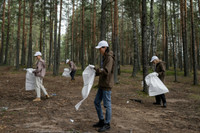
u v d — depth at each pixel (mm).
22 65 23391
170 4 22203
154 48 15352
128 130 3283
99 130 3102
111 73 3250
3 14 23562
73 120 3723
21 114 4047
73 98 6312
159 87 5477
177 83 12828
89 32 28516
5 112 4152
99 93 3369
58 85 9977
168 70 24062
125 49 38688
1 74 15328
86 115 4164
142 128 3443
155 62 6000
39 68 5609
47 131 3029
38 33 37812
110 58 3148
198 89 9984
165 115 4535
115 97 6891
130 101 6262
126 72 19969
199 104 6027
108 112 3211
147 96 7297
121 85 10391
